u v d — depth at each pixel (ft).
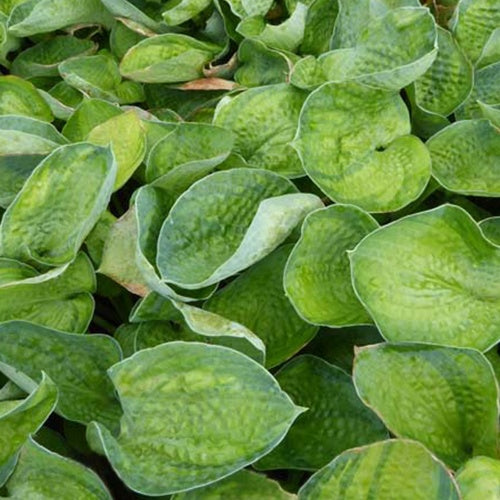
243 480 2.76
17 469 2.80
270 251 3.15
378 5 3.65
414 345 2.84
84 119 3.58
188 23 4.00
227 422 2.78
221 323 2.94
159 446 2.79
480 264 3.00
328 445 2.88
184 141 3.34
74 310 3.15
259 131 3.45
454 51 3.51
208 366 2.83
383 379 2.82
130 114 3.43
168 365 2.85
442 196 3.45
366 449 2.68
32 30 3.92
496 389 2.76
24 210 3.19
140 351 2.84
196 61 3.70
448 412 2.85
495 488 2.63
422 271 2.97
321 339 3.18
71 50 4.02
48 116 3.70
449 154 3.34
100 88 3.76
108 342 2.98
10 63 4.10
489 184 3.27
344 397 2.93
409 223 2.98
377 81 3.26
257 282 3.14
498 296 2.98
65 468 2.77
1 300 3.07
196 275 3.06
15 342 2.96
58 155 3.22
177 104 3.85
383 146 3.30
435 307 2.94
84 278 3.18
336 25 3.61
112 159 3.09
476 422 2.85
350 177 3.22
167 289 3.00
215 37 4.00
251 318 3.11
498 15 3.61
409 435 2.80
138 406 2.84
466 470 2.68
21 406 2.76
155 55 3.72
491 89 3.58
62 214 3.22
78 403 2.97
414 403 2.84
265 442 2.74
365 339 3.14
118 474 2.73
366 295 2.91
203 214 3.15
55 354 2.98
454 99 3.50
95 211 3.13
